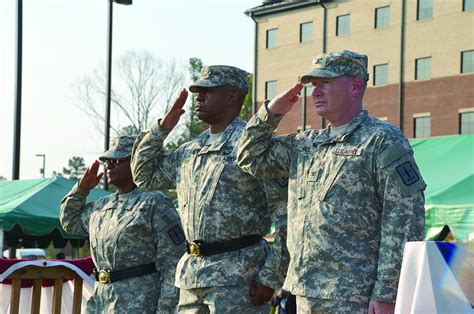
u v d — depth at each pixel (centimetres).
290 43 5478
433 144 1199
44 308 833
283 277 579
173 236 698
